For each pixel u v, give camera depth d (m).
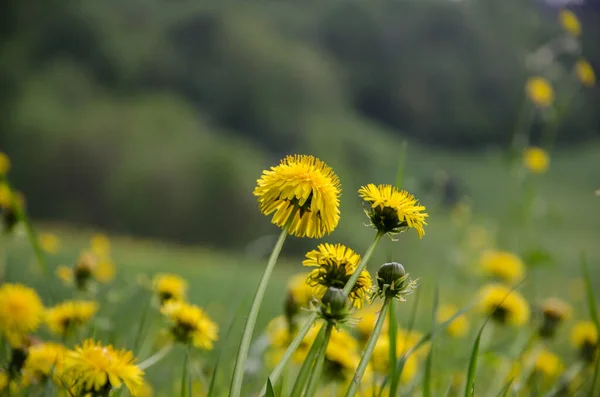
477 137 80.88
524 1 88.38
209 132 51.41
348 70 82.62
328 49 83.25
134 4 67.69
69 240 14.66
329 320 1.32
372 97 82.31
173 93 61.69
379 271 1.45
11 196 1.98
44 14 60.28
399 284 1.43
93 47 60.44
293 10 84.38
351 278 1.40
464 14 86.56
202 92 62.53
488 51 85.31
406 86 82.75
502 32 86.50
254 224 37.06
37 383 2.04
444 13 87.25
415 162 59.12
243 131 60.62
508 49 84.56
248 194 37.12
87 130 41.34
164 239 36.62
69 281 3.13
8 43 57.19
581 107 64.56
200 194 36.72
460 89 82.81
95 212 39.03
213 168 37.19
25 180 40.62
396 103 82.12
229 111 61.50
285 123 60.44
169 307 2.26
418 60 85.00
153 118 44.59
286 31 80.06
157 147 40.03
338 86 73.25
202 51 65.25
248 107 60.91
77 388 1.55
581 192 46.53
